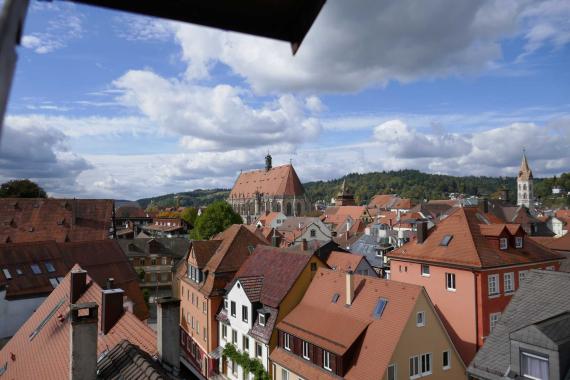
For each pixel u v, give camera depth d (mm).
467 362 36125
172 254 92125
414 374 27984
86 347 14992
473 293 36000
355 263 48875
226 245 46969
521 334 18406
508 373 18844
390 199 194500
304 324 32688
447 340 29562
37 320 27406
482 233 39531
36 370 20438
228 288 41156
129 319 22141
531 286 23016
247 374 37375
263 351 35188
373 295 31250
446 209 140875
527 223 88688
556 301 21297
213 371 41906
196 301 47406
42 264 41844
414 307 28172
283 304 35281
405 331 27562
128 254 88625
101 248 48562
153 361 17000
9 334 37469
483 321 35531
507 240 39000
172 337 18016
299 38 5172
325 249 55594
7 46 2240
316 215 188750
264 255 42844
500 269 36562
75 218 72438
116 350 17141
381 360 26750
